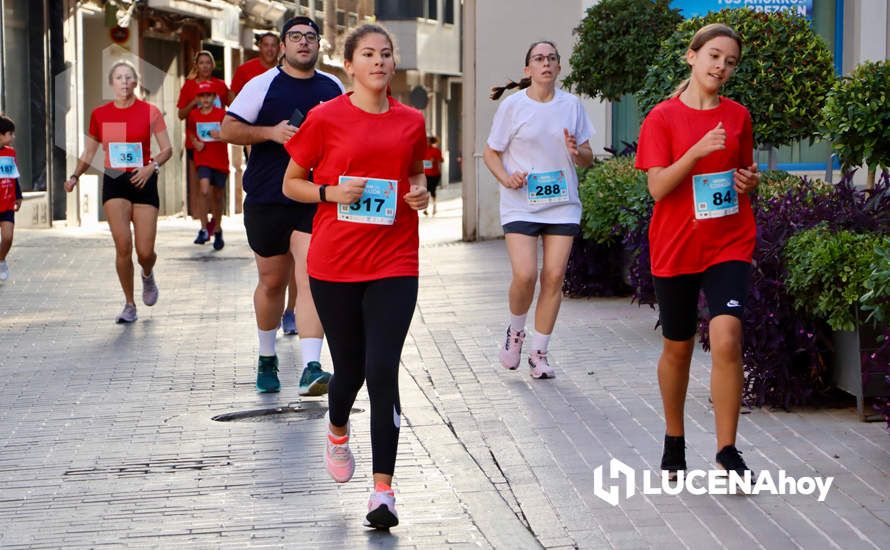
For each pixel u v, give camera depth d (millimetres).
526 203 9789
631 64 15344
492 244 21375
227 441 8172
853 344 8195
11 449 8102
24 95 24781
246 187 9383
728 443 6852
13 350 11469
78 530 6465
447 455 7652
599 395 9164
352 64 6426
